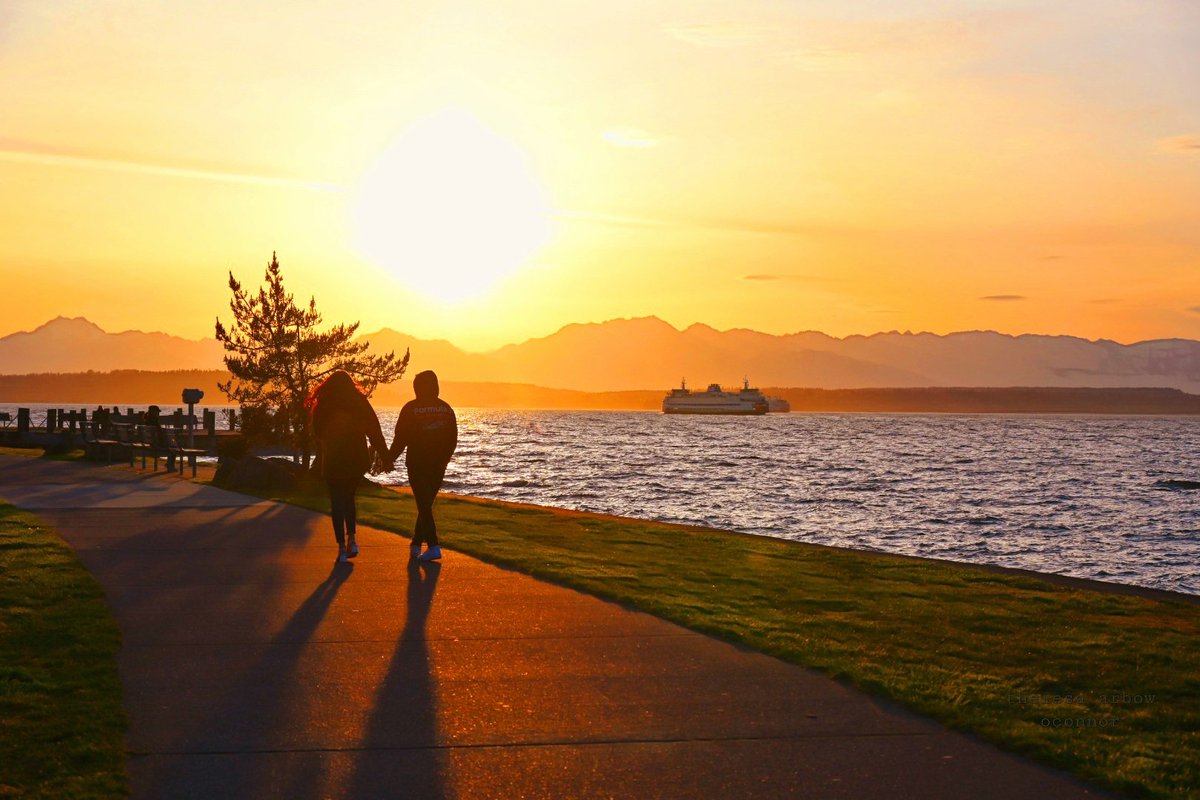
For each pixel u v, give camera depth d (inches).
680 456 3250.5
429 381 518.6
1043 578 575.5
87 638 336.2
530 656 328.5
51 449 1423.5
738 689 295.0
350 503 510.0
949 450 4047.7
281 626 363.3
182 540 567.8
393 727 257.3
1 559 484.7
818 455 3447.3
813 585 502.3
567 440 4645.7
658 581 477.1
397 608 396.5
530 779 224.7
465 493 1774.1
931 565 599.5
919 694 289.6
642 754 241.1
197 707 270.4
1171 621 445.4
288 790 216.1
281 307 1039.6
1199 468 2989.7
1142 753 248.5
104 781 215.6
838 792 219.5
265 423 1023.6
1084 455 3796.8
